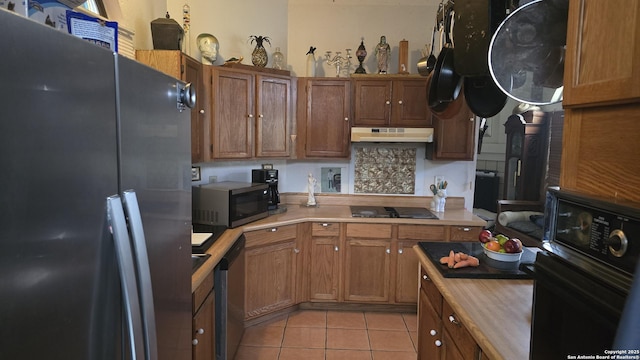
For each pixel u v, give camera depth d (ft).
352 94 10.89
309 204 11.69
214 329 6.64
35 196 1.88
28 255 1.84
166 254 3.59
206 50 9.57
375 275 10.46
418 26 11.68
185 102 4.02
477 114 6.34
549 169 12.50
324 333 9.50
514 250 6.18
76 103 2.18
